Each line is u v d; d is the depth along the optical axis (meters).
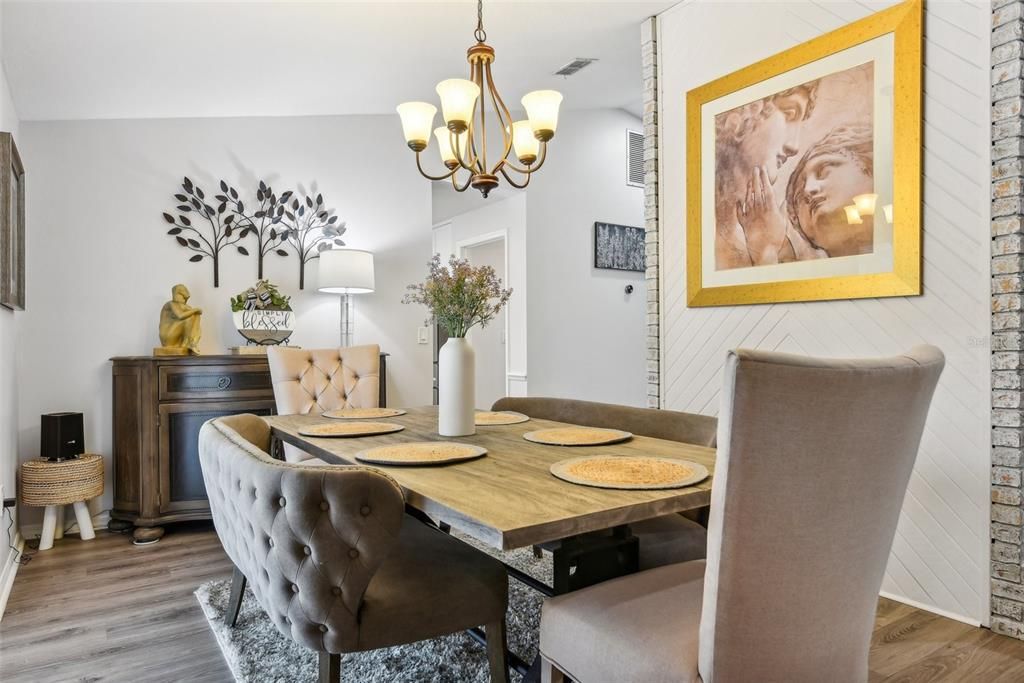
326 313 4.06
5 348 2.70
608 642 1.14
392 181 4.28
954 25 2.22
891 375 0.98
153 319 3.60
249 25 2.79
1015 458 2.07
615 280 5.47
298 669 1.84
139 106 3.43
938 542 2.28
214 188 3.77
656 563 1.73
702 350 3.17
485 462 1.60
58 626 2.18
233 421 1.90
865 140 2.46
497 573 1.48
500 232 5.31
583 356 5.25
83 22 2.59
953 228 2.23
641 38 3.54
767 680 1.01
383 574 1.41
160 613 2.29
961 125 2.20
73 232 3.44
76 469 3.07
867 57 2.46
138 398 3.20
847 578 1.04
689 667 1.03
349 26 2.93
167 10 2.58
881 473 1.03
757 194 2.87
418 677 1.79
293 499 1.18
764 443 0.92
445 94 2.00
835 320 2.59
